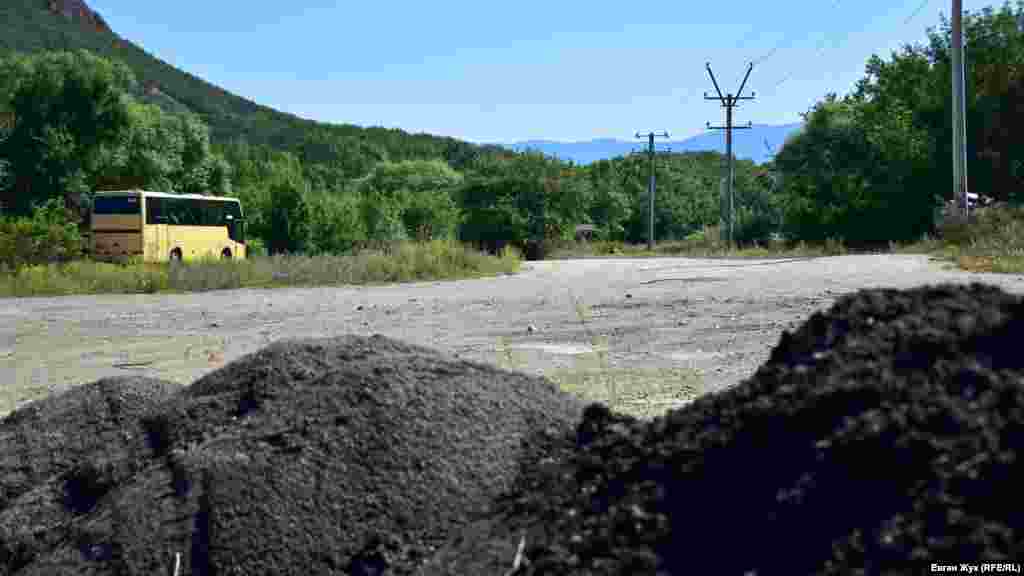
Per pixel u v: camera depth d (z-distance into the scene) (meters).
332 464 3.15
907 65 41.53
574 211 62.66
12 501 3.75
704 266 25.77
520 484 3.01
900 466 2.12
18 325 14.56
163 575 2.96
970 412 2.16
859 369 2.45
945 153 38.03
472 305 15.18
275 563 2.94
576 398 3.68
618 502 2.51
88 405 4.13
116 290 23.25
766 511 2.20
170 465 3.32
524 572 2.45
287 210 63.25
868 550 1.98
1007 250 19.39
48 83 53.91
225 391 3.70
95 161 54.81
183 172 63.62
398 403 3.33
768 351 8.44
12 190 51.59
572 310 13.42
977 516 1.95
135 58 167.50
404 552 2.91
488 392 3.47
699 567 2.16
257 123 163.75
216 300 19.20
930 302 2.70
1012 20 38.59
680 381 7.01
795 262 25.16
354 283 23.83
